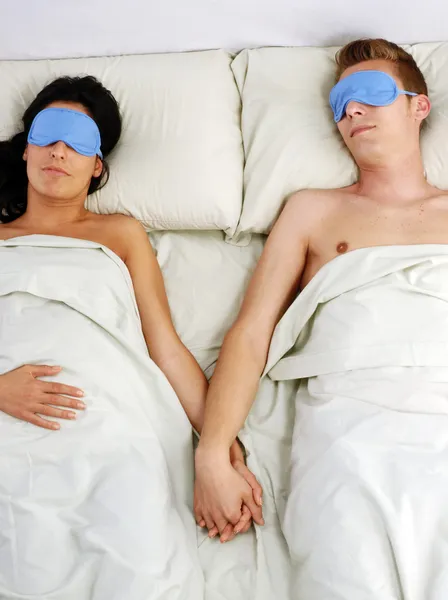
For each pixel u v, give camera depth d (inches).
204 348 55.2
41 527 39.7
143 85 62.3
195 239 60.9
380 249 49.0
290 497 43.4
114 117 58.7
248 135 61.2
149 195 58.4
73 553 39.9
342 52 58.8
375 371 45.3
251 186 59.2
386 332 46.1
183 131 59.9
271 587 42.4
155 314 53.2
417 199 54.7
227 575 43.2
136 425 45.4
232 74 64.4
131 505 40.6
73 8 64.2
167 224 59.5
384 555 37.3
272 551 44.0
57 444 42.6
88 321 47.8
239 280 58.2
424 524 37.5
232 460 47.8
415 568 36.4
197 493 45.5
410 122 55.8
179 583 39.2
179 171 58.4
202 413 50.0
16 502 40.2
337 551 38.1
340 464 41.0
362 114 54.6
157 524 40.4
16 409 43.8
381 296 47.2
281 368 50.7
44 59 67.0
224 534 44.5
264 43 66.0
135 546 39.1
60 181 54.0
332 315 48.3
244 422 49.4
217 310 56.7
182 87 61.7
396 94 54.5
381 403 44.5
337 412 44.3
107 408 45.0
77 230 56.1
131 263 54.8
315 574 38.8
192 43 66.2
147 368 48.3
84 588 38.6
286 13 63.9
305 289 50.2
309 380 48.8
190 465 48.3
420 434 41.6
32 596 38.0
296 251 54.3
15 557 38.8
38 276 47.6
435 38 64.6
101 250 51.8
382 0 62.5
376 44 57.0
